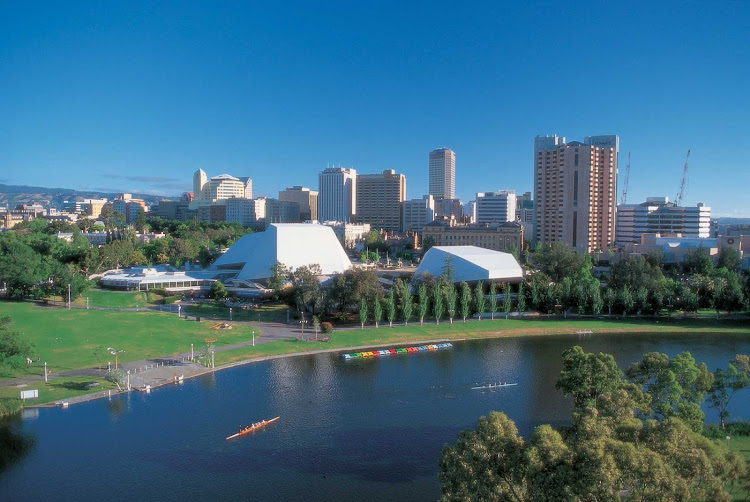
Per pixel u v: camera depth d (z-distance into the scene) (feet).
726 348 566.77
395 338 603.26
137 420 372.58
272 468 310.65
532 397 421.59
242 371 483.51
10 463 312.71
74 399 403.75
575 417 239.91
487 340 609.01
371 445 338.95
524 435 346.95
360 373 481.87
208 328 619.67
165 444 338.13
